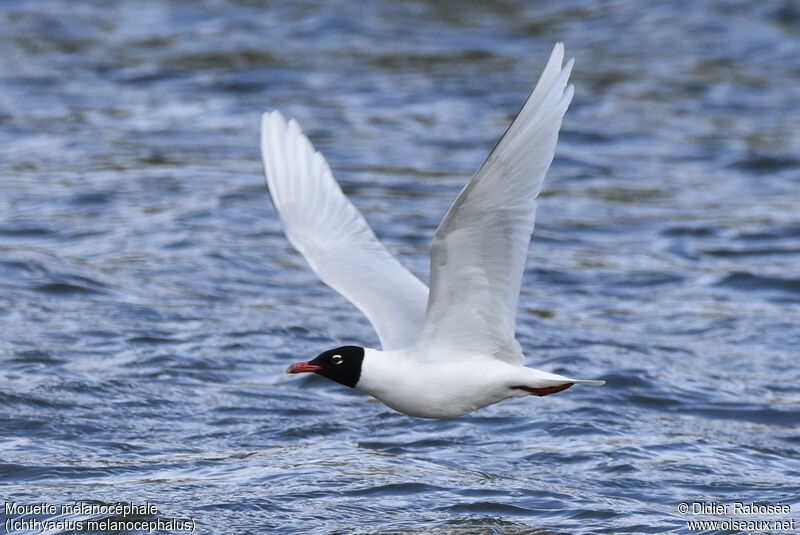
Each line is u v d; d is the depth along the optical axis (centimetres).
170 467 1070
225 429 1173
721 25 2936
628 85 2609
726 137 2336
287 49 2767
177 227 1772
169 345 1371
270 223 1836
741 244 1811
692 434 1191
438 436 1166
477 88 2545
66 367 1289
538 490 1027
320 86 2542
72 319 1433
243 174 2048
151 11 3005
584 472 1080
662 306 1571
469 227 779
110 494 1002
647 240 1825
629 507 997
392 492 1016
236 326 1439
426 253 1698
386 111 2408
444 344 848
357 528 943
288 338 1414
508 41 2869
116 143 2175
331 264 925
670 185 2092
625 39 2880
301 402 1247
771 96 2575
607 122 2398
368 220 1822
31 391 1219
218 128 2291
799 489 1049
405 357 859
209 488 1019
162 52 2716
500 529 945
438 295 820
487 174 750
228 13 2995
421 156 2161
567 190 2053
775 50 2816
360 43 2825
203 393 1253
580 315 1532
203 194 1931
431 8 3083
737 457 1129
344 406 1245
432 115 2391
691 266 1723
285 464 1080
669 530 947
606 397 1277
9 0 3030
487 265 806
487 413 1228
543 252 1759
